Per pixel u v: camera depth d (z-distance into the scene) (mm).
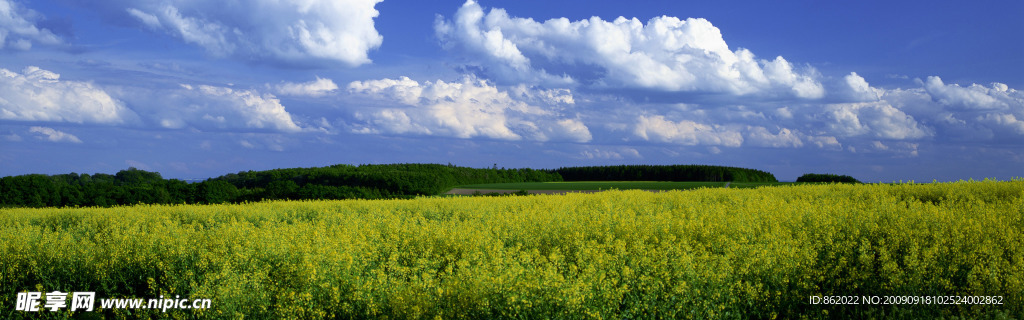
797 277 7051
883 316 6477
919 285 6785
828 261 7984
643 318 6195
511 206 18688
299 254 8250
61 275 9109
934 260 7285
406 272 7742
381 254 9086
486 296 5984
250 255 8641
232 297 6664
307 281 7047
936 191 17328
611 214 12938
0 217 19703
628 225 10234
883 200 13625
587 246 8375
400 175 64250
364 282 6934
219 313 6570
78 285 8898
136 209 21750
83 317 7551
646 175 106812
